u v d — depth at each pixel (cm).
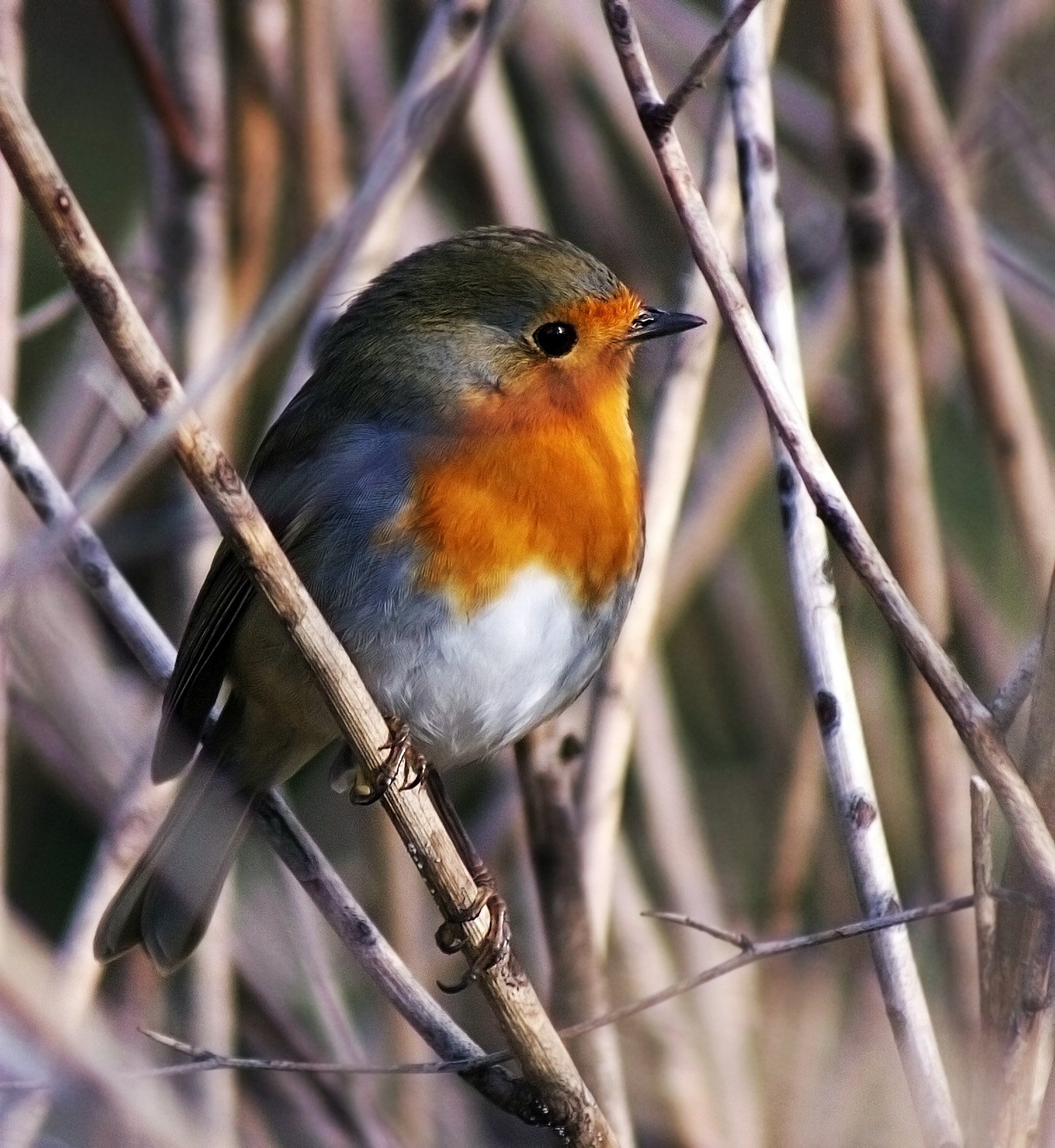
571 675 722
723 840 1024
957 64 946
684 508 1017
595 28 1009
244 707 733
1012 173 985
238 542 557
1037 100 911
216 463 544
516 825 926
